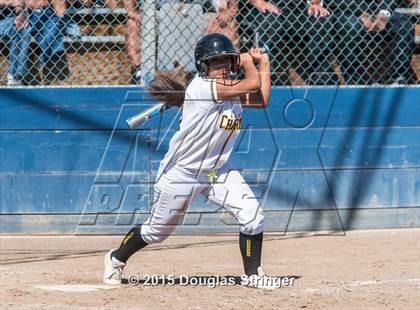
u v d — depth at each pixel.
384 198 25.66
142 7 24.97
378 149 25.55
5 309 15.12
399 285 17.75
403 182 25.70
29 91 24.72
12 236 24.92
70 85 25.66
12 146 24.86
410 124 25.61
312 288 17.36
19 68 25.28
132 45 25.20
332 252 22.31
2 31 25.14
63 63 25.69
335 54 26.28
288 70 25.97
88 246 23.30
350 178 25.48
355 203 25.56
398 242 23.70
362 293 16.86
